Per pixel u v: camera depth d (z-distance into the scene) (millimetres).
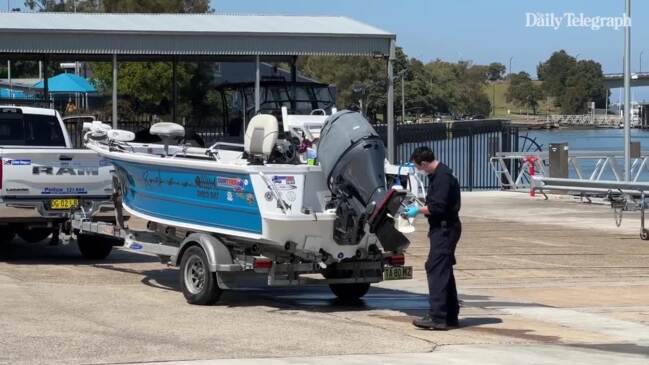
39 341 8984
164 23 28312
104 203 14367
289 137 11508
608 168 34938
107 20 28328
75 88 35250
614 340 9820
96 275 13805
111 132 13391
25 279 13219
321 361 8453
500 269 14961
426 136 30562
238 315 10812
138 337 9328
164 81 40906
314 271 11297
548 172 31812
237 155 11914
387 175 11203
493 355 8898
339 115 11031
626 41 26094
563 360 8758
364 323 10469
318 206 11047
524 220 22078
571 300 12305
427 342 9438
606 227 20703
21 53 27375
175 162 11805
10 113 16484
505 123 33500
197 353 8648
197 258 11398
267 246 11109
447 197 9977
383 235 10852
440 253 10078
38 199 14516
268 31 27484
